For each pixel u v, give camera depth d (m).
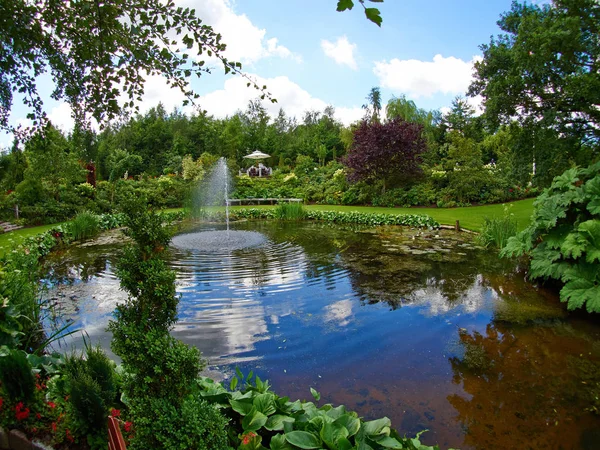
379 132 17.12
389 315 4.42
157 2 2.14
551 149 8.78
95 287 5.53
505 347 3.63
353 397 2.84
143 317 1.55
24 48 2.17
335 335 3.89
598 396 2.83
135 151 30.62
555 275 4.77
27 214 11.89
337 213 13.54
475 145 15.84
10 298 3.52
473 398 2.82
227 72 2.38
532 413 2.65
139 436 1.48
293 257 7.43
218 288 5.39
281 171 27.31
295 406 2.11
